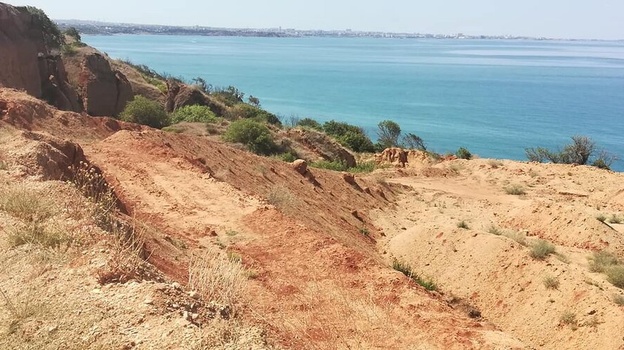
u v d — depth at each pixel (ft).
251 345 18.98
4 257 23.71
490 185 158.51
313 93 588.91
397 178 159.84
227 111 276.00
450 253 71.41
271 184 89.66
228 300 25.36
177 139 89.40
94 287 21.24
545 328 55.62
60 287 21.17
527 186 155.43
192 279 26.50
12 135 51.24
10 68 181.47
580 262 74.64
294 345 25.75
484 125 418.10
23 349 17.06
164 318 19.24
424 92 617.62
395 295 36.14
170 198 57.11
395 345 29.55
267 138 170.40
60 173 44.14
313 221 73.41
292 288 35.22
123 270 22.89
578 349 51.65
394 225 102.68
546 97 590.55
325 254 42.29
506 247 67.31
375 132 379.14
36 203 29.37
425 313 34.06
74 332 18.20
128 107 182.19
